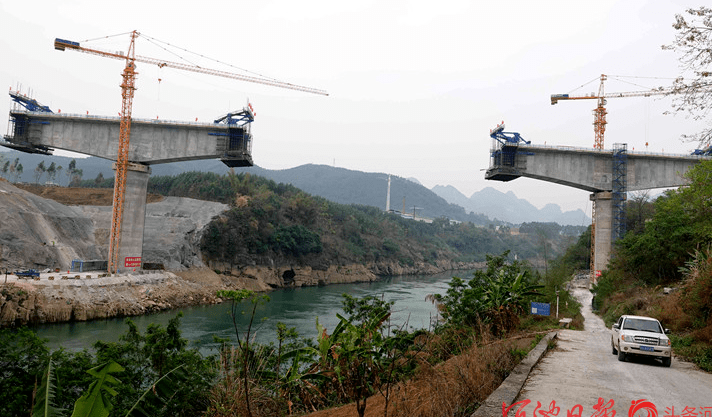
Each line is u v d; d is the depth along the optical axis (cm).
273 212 11931
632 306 3444
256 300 941
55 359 1152
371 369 1231
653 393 1095
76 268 6425
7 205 6712
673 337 2202
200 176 13325
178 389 1141
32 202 7594
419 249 18850
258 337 4094
